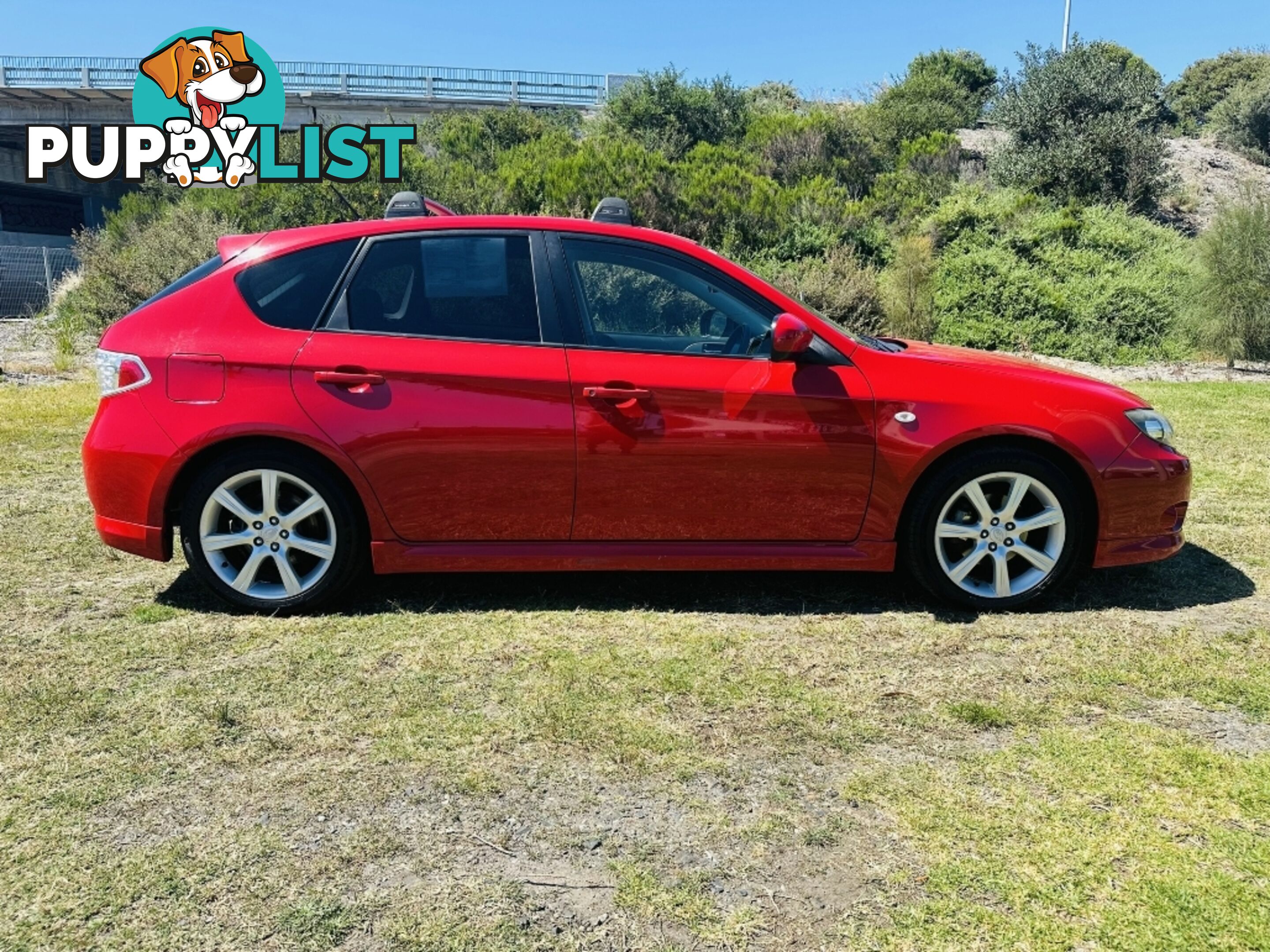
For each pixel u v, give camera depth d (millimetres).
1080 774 2586
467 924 2008
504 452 3654
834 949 1937
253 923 2006
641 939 1967
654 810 2438
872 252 16984
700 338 3807
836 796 2494
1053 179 20312
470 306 3752
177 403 3652
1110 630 3646
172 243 15383
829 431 3697
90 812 2408
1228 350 12102
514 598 3996
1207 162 26375
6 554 4523
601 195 17438
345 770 2613
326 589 3777
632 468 3680
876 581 4250
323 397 3625
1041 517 3824
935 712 2963
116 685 3125
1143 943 1938
